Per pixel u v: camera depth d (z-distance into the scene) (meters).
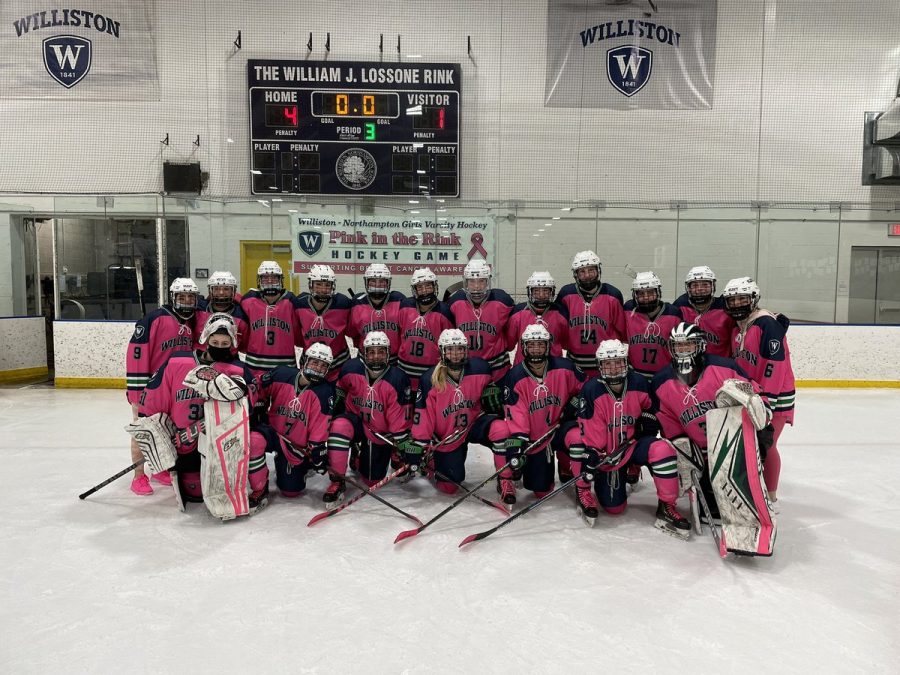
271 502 3.16
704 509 2.72
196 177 8.07
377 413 3.22
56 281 6.99
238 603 2.08
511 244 7.17
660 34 8.32
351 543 2.62
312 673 1.67
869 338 7.20
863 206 7.20
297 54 8.21
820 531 2.80
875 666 1.73
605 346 2.81
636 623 1.96
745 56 8.41
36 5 8.01
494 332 3.91
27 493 3.29
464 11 8.27
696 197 8.52
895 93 8.46
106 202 6.93
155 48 8.09
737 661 1.75
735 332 3.29
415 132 7.81
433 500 3.22
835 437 4.70
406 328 3.93
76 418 5.34
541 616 2.00
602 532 2.78
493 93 8.34
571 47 8.31
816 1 8.35
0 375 7.48
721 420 2.54
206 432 2.81
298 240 6.89
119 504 3.12
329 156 7.77
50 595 2.14
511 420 3.04
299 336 4.06
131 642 1.83
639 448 2.89
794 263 7.29
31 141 8.17
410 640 1.85
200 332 3.71
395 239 6.95
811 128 8.49
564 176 8.46
